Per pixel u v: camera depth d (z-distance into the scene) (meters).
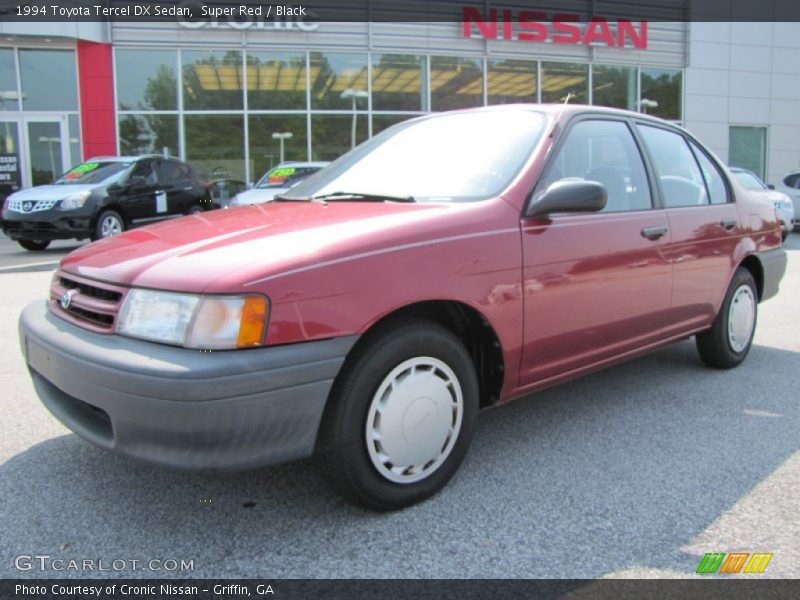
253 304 2.16
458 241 2.64
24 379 4.29
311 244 2.38
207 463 2.15
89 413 2.47
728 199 4.34
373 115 17.41
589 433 3.39
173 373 2.09
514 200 2.90
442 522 2.51
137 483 2.82
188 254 2.41
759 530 2.45
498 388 2.91
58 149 16.23
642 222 3.48
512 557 2.28
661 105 20.03
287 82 16.81
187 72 16.34
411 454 2.56
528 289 2.87
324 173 3.69
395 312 2.55
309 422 2.27
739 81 20.72
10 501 2.67
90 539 2.40
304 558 2.28
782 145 21.50
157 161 12.59
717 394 4.01
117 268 2.45
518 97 18.38
